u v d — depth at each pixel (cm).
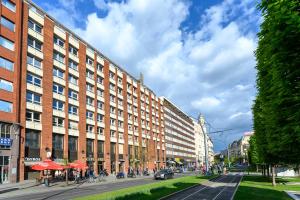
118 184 4012
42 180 4269
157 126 10806
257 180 4316
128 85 8669
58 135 5256
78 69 6012
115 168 7294
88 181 4784
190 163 16112
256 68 1667
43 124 4809
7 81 4144
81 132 5894
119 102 7894
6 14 4209
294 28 817
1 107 3997
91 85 6538
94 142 6419
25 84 4484
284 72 908
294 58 862
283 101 934
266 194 2322
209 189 3006
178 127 14050
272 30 877
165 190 2739
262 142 3159
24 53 4528
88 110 6294
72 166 4272
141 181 4588
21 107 4372
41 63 4934
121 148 7731
